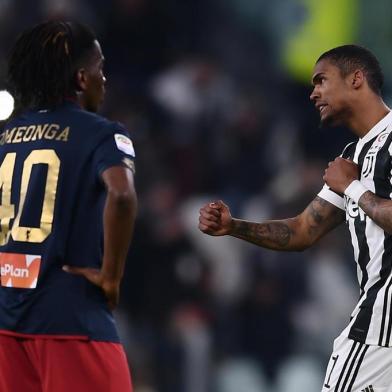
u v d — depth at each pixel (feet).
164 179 127.44
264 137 136.98
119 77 135.64
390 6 142.51
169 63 138.72
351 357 55.77
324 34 143.13
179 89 135.74
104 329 48.19
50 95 49.62
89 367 47.57
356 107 57.62
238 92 139.95
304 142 138.62
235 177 133.28
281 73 142.61
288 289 120.37
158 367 111.34
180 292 114.73
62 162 48.11
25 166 48.60
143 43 138.21
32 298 47.70
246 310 118.32
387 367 54.90
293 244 59.72
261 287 119.55
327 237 122.83
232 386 114.93
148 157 126.41
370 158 56.34
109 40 136.87
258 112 138.51
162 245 115.24
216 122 136.05
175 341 112.06
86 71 50.08
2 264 48.65
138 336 111.55
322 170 131.23
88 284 48.03
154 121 133.08
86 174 48.06
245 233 58.85
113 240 46.80
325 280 121.19
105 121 48.96
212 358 115.03
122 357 48.91
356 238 56.54
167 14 139.64
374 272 55.57
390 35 142.41
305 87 142.31
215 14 142.31
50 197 47.93
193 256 116.67
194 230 121.39
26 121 49.75
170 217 119.85
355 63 57.62
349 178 55.98
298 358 118.62
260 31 143.54
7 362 48.32
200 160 132.36
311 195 126.21
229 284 118.21
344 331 56.70
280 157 135.44
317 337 119.65
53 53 49.52
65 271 47.75
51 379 47.47
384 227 53.78
